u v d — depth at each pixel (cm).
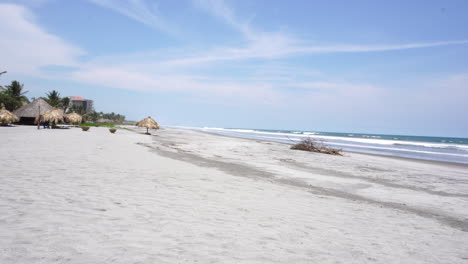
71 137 2064
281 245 340
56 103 6931
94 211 405
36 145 1316
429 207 714
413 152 2862
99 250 275
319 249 340
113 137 2422
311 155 1961
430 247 398
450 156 2525
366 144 4181
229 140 3369
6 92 5775
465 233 497
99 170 766
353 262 312
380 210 622
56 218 362
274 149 2286
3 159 836
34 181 571
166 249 294
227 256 291
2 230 307
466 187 1040
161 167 926
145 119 3678
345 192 827
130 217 392
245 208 506
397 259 337
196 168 988
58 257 253
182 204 491
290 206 560
